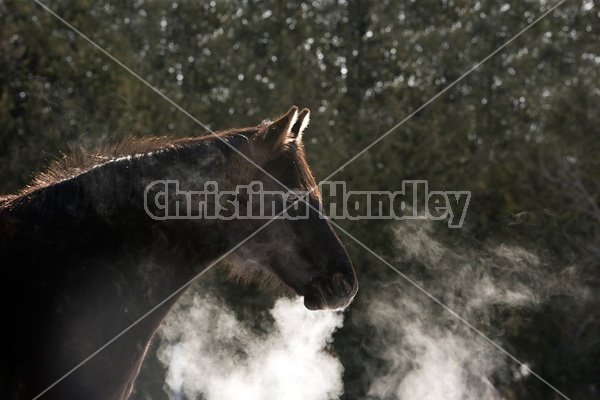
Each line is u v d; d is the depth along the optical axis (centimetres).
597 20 1906
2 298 339
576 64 1866
